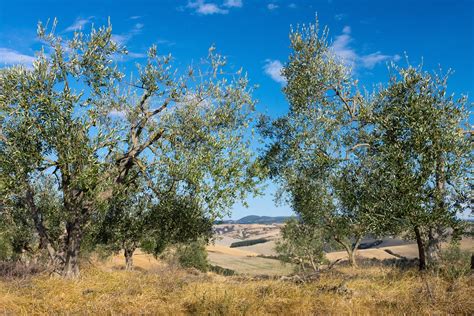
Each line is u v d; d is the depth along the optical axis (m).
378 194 13.95
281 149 19.50
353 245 33.09
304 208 20.78
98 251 23.70
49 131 13.33
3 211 15.17
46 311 9.94
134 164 15.88
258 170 15.15
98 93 14.64
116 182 15.11
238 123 16.33
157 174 15.86
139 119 15.51
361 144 16.11
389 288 11.47
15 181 13.14
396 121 14.80
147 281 12.93
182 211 17.08
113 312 9.72
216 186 14.32
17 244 20.52
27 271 13.88
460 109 14.30
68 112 13.29
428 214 12.86
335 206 19.95
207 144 15.34
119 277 13.74
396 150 13.85
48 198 17.19
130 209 17.98
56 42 14.15
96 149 13.62
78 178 12.98
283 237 40.38
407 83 15.03
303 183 19.62
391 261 24.59
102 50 15.13
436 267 12.96
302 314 9.37
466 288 10.30
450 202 13.24
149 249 25.72
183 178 14.67
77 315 9.56
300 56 18.88
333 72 18.41
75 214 14.20
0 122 13.34
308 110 18.47
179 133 15.53
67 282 12.33
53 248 15.40
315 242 38.50
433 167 13.12
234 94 16.23
